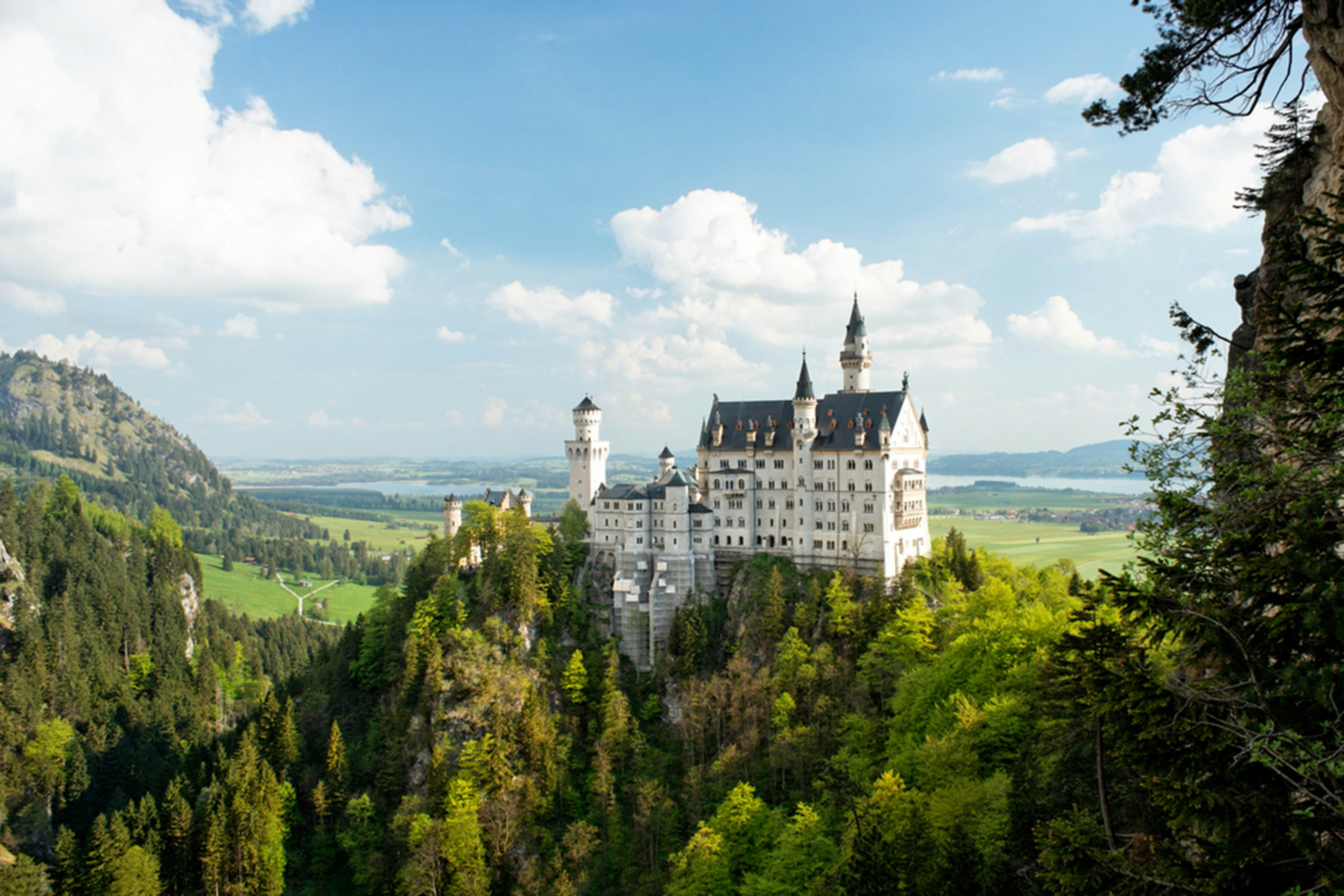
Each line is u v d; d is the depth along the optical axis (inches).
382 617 7047.2
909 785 3410.4
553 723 6008.9
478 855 4896.7
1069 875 1321.4
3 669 7327.8
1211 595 1272.1
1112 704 1286.9
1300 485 1176.8
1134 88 1950.1
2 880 5044.3
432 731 5935.0
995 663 3629.4
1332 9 1576.0
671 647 6555.1
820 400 7047.2
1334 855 1030.4
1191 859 1272.1
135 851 5049.2
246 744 5733.3
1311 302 1627.7
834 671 5187.0
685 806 4965.6
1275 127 1852.9
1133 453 1344.7
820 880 3068.4
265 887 5073.8
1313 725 1071.6
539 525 7775.6
